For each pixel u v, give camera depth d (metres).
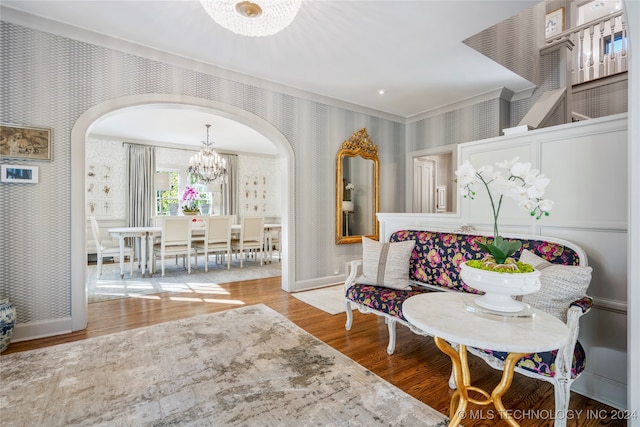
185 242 5.07
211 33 2.75
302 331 2.73
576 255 1.88
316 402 1.72
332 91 4.16
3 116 2.42
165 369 2.06
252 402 1.71
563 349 1.44
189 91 3.25
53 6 2.38
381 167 5.00
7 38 2.43
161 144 7.06
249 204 8.40
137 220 6.72
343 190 4.56
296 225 4.09
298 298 3.75
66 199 2.66
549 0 4.15
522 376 2.03
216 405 1.68
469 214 2.64
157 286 4.28
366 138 4.77
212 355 2.26
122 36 2.79
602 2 5.82
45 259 2.58
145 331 2.70
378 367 2.12
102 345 2.41
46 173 2.58
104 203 6.44
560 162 2.08
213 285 4.36
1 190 2.44
